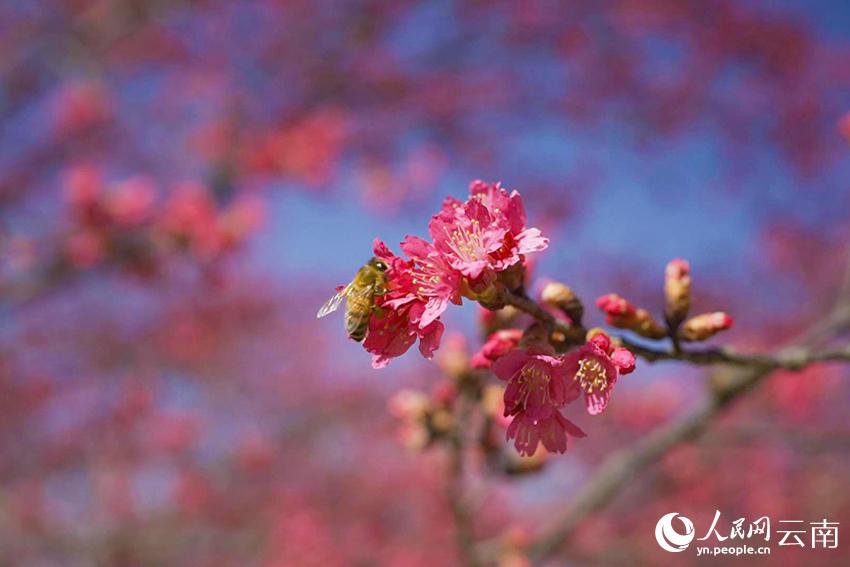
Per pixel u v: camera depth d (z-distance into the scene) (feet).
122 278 21.66
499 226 6.57
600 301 7.53
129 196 20.43
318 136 28.66
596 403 6.19
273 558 37.40
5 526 34.50
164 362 43.60
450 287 6.35
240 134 30.86
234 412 49.39
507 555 13.55
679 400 36.37
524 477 12.98
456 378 12.85
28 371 38.19
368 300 6.89
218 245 20.30
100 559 34.19
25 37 32.22
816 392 30.17
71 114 30.32
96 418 38.27
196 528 39.06
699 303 47.01
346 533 42.70
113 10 31.89
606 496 15.03
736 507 35.40
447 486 13.41
